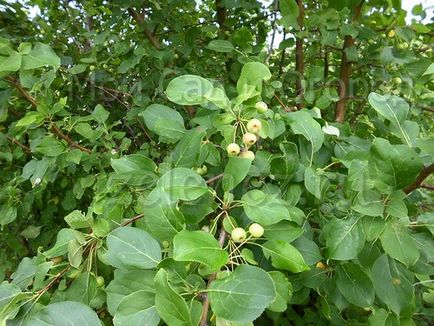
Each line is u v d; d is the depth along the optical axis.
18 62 0.31
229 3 0.52
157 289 0.19
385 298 0.26
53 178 0.45
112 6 0.57
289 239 0.26
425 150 0.25
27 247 0.62
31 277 0.29
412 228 0.29
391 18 0.53
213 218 0.31
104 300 0.29
